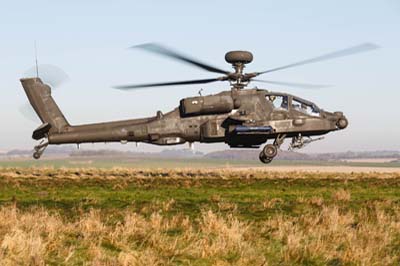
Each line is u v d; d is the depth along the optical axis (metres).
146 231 15.08
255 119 33.47
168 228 15.89
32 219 15.93
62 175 37.22
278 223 16.55
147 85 30.27
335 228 15.52
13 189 28.53
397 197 25.91
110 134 35.22
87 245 13.27
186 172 41.62
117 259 12.05
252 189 29.27
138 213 19.41
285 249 13.53
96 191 27.83
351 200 24.31
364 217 18.14
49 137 35.75
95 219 16.39
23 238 12.77
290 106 33.97
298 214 19.38
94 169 43.75
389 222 17.16
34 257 11.69
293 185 31.41
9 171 40.56
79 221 16.44
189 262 12.38
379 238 14.80
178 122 34.47
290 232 15.01
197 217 18.41
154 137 34.72
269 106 33.75
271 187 30.27
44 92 35.78
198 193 27.08
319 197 24.55
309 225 16.44
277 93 34.09
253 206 21.34
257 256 13.01
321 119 33.91
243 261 12.48
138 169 44.50
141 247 13.38
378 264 12.59
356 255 12.91
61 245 13.11
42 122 35.72
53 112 35.75
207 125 33.91
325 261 12.83
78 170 42.38
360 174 40.25
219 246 13.20
